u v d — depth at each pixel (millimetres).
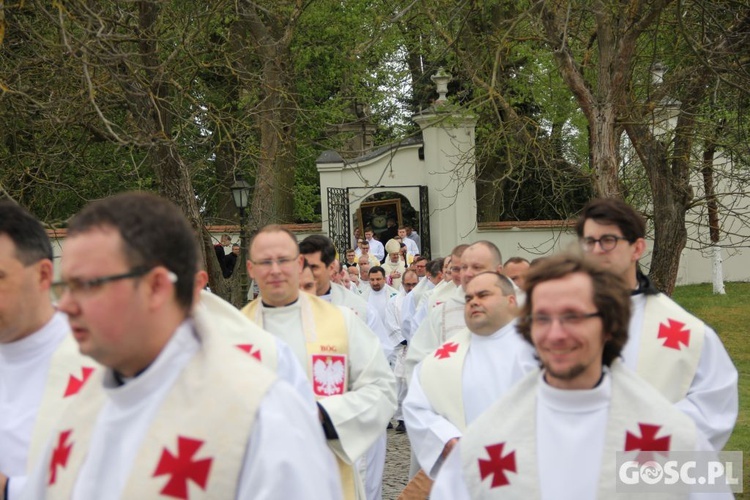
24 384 3221
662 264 11289
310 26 17297
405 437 10766
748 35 9547
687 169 11344
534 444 2885
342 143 17562
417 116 20781
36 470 2365
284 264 5125
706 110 11969
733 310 20156
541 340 2795
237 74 11211
